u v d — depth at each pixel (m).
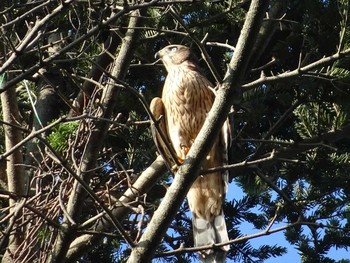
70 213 9.63
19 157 10.62
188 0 8.29
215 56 14.38
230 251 14.77
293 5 14.49
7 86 7.96
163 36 12.58
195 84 11.79
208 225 11.20
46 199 9.84
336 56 9.38
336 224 14.63
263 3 8.20
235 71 8.29
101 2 8.77
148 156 13.39
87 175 9.84
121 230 8.20
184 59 12.22
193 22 12.45
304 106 12.88
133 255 8.18
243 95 13.27
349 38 9.81
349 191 14.70
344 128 12.75
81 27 9.45
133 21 10.55
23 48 7.86
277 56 14.30
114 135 13.20
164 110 11.97
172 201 8.27
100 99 10.61
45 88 13.30
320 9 13.16
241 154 14.18
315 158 14.32
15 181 10.55
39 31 8.38
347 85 11.43
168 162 10.95
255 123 13.81
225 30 14.16
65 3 7.93
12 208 10.16
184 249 8.63
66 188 10.05
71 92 13.47
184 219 13.70
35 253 9.77
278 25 12.80
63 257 9.38
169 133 11.95
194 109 11.77
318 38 13.37
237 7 11.37
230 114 11.12
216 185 11.27
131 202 10.02
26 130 8.77
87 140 10.02
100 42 12.82
